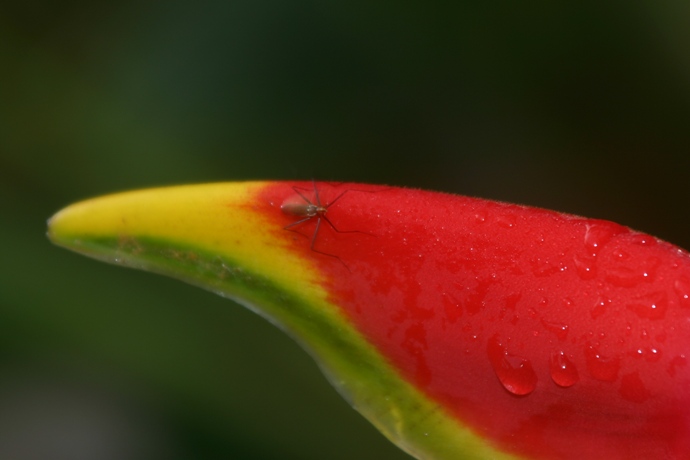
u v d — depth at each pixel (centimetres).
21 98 30
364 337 23
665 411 22
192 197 23
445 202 23
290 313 23
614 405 22
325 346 23
